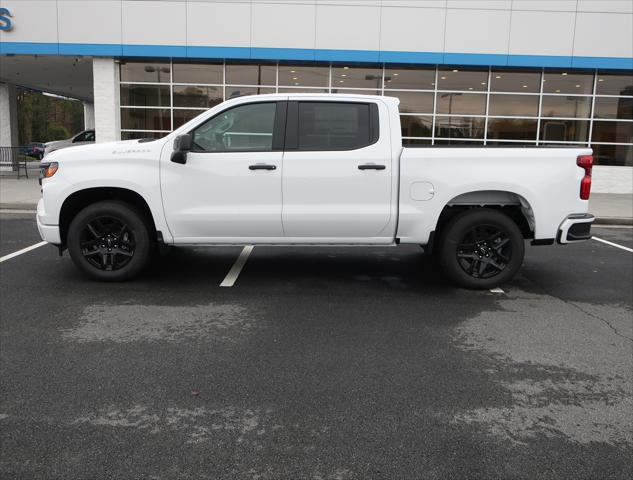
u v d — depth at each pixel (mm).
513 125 17234
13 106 23797
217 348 4434
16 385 3744
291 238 6027
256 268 7102
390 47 16234
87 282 6258
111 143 6234
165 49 16219
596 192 17469
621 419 3428
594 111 17203
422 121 17125
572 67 16484
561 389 3822
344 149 5883
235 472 2838
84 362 4129
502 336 4828
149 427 3244
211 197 5887
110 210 5988
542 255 8344
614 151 17359
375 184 5871
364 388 3773
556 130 17281
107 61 16547
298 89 16938
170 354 4301
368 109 5957
